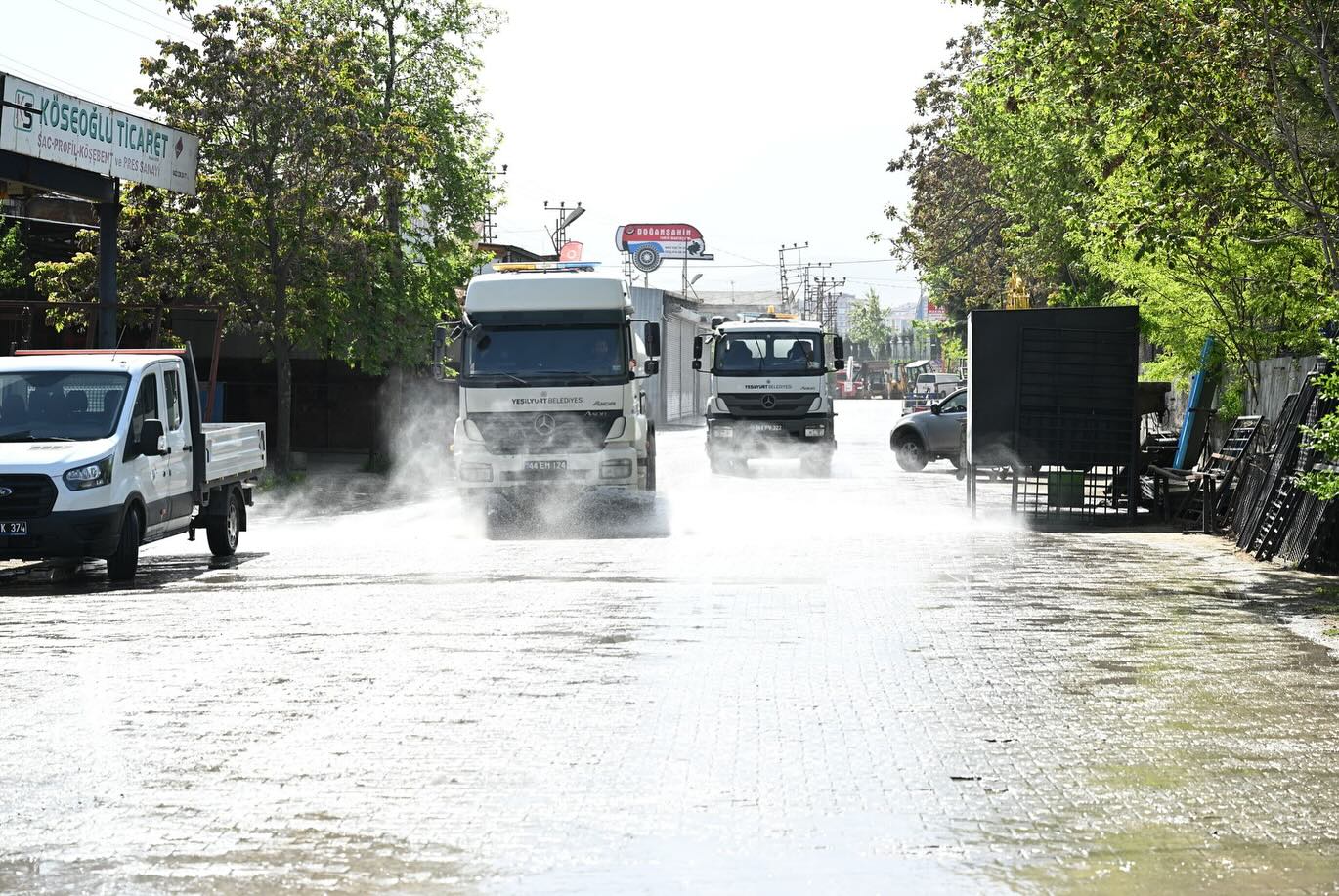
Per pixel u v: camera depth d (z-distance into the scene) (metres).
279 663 12.09
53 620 14.93
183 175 34.62
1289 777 8.38
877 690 10.90
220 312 35.38
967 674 11.53
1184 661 12.20
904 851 6.95
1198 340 26.39
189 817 7.62
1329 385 16.61
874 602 15.70
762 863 6.78
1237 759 8.80
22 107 28.12
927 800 7.86
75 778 8.43
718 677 11.38
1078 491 27.08
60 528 18.03
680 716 9.97
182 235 36.56
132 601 16.56
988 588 16.91
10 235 39.69
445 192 45.03
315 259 36.94
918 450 41.75
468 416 25.58
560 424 25.45
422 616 14.82
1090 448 26.91
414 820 7.54
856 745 9.14
